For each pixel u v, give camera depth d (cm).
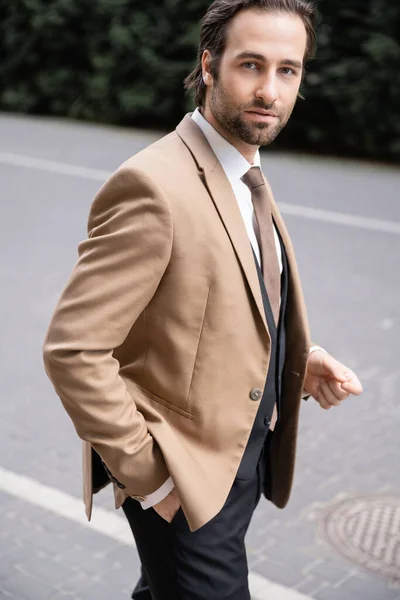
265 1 269
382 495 553
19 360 730
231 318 277
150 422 281
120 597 448
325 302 870
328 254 1010
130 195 269
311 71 1569
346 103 1552
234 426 285
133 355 288
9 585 453
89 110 1862
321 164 1488
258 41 268
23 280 920
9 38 1938
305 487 559
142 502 286
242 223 281
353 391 315
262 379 287
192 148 284
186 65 1706
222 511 296
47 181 1327
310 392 334
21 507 523
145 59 1736
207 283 273
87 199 1238
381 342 783
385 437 625
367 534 510
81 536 496
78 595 448
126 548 487
